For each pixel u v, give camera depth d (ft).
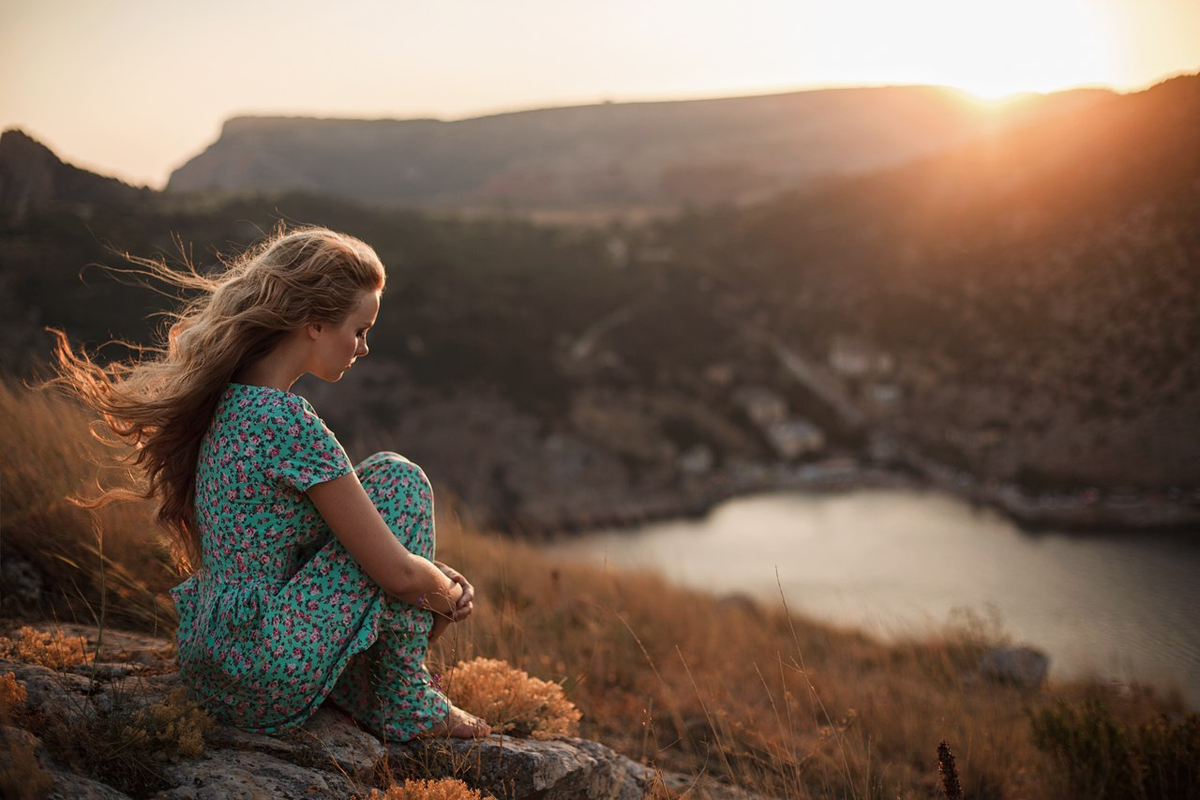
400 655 6.94
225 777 5.66
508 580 18.12
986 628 24.04
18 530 10.03
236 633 6.20
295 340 6.44
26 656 7.18
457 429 272.51
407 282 329.31
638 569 25.13
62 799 4.65
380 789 6.38
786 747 10.62
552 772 7.13
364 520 6.21
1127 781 10.68
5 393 12.29
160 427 6.41
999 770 11.53
